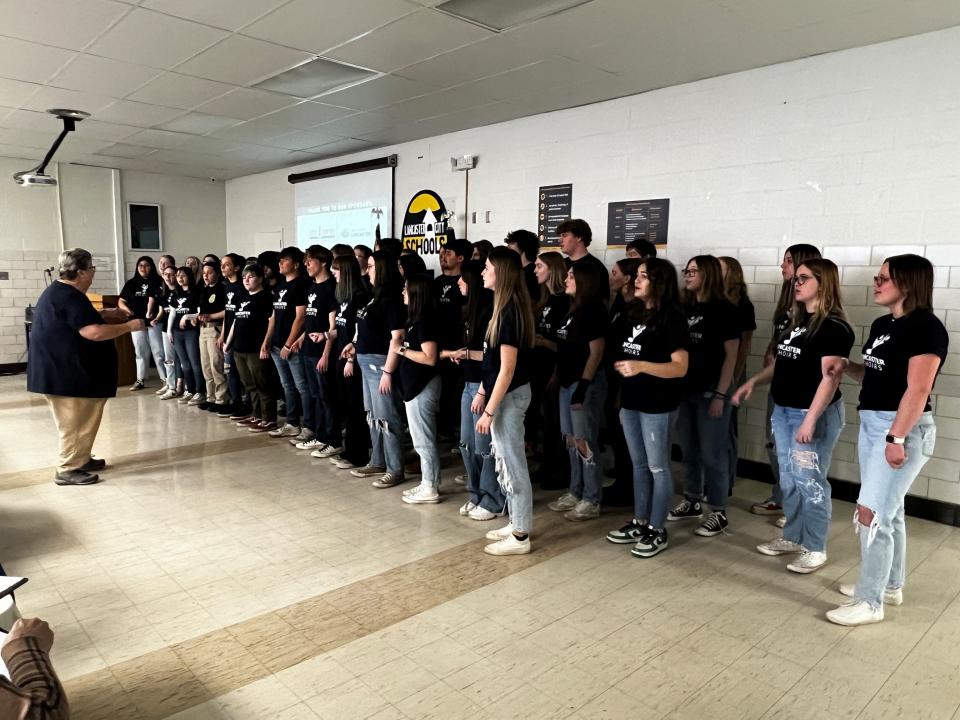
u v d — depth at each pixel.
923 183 3.67
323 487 4.16
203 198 10.34
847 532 3.52
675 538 3.40
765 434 4.46
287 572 2.94
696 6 3.35
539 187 5.79
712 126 4.57
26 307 8.82
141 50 4.33
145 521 3.55
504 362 2.96
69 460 4.12
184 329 6.54
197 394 6.67
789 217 4.22
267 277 5.96
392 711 1.99
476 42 4.02
